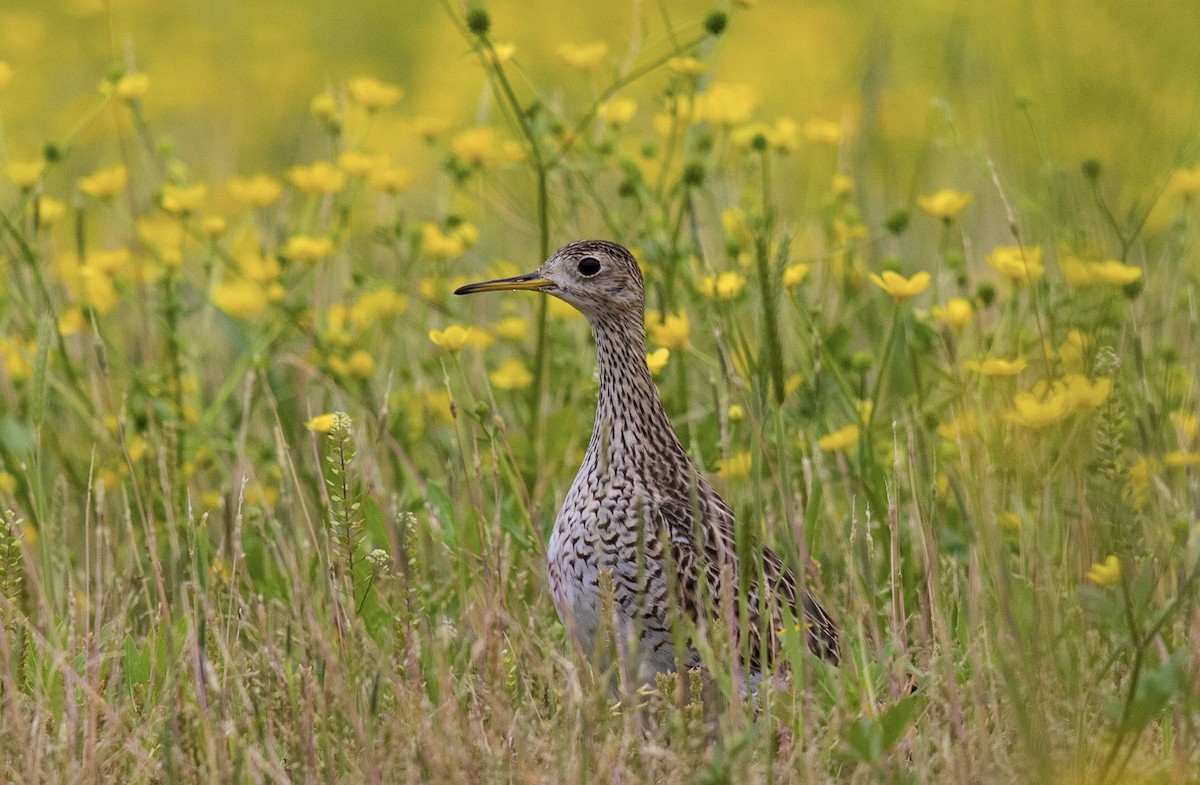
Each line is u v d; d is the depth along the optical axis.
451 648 9.41
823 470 10.96
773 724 8.50
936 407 11.69
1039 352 12.19
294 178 13.56
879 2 23.78
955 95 19.16
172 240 14.32
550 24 24.58
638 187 12.97
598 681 8.41
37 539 11.52
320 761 8.36
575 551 9.79
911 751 8.61
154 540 9.86
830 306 14.30
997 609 9.07
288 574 10.34
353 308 14.05
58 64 24.47
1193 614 8.93
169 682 8.76
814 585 10.10
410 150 21.38
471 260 16.48
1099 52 15.45
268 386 12.14
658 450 10.09
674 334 11.38
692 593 9.59
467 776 8.13
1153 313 13.27
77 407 12.47
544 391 12.86
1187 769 8.12
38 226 13.30
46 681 9.12
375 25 28.19
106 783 8.23
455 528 10.86
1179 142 14.86
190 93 22.89
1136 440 11.14
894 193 17.80
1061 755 7.96
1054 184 13.95
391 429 12.44
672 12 25.41
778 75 23.50
